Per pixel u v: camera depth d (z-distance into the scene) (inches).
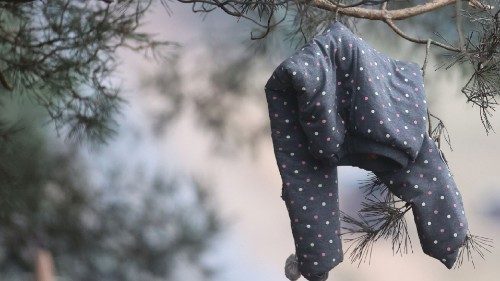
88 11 393.7
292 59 304.8
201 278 609.6
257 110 856.3
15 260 503.8
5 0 358.9
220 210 629.3
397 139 307.7
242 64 794.8
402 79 320.8
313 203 323.0
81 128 413.1
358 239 335.9
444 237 324.5
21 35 382.9
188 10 880.3
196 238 601.3
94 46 394.9
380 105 307.3
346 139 314.7
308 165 323.0
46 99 424.5
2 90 488.7
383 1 339.0
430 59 740.7
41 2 391.2
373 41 717.9
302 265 326.6
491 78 334.0
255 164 948.0
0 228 487.5
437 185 323.3
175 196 611.2
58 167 529.3
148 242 585.9
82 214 549.3
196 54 815.1
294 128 321.1
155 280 588.4
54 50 387.9
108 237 569.6
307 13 397.4
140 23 429.4
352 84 310.3
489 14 341.7
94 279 559.8
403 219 337.4
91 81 409.4
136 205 588.7
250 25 761.6
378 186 344.2
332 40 312.0
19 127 470.9
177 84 814.5
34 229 505.4
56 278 538.3
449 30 612.4
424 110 316.5
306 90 301.6
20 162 474.6
